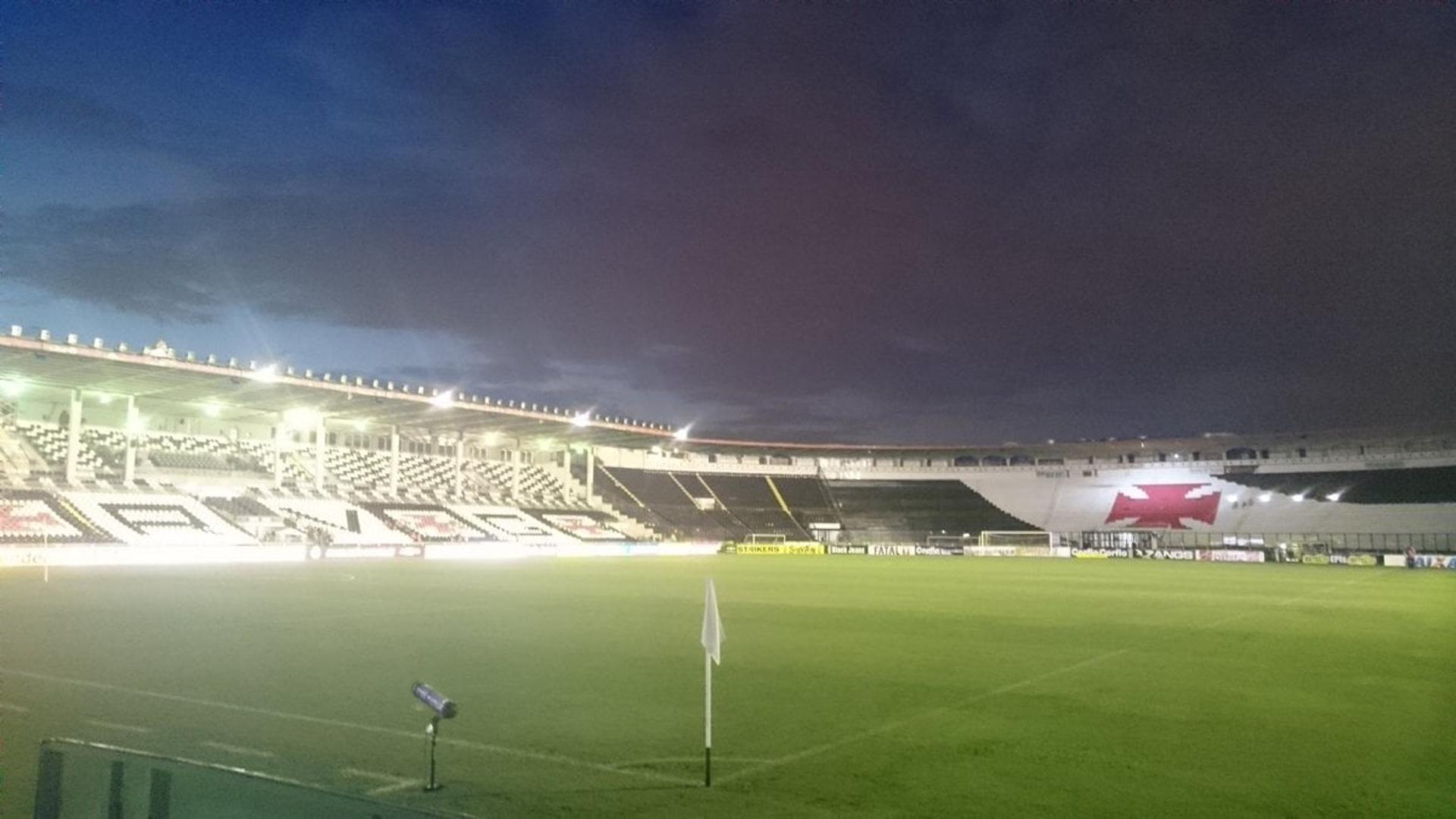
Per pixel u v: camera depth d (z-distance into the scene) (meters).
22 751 10.11
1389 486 87.00
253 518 60.12
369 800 5.23
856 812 8.29
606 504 92.88
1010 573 51.19
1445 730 11.63
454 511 74.81
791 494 110.00
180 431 65.25
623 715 12.27
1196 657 18.19
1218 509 93.56
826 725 11.77
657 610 27.11
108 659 16.58
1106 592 36.53
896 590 36.59
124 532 52.06
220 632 20.67
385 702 12.95
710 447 99.19
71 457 54.16
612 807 8.41
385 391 59.94
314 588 33.69
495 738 10.98
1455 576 50.75
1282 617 26.59
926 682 15.02
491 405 67.25
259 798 5.56
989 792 8.91
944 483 111.00
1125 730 11.59
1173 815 8.21
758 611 27.17
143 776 5.98
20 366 47.50
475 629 21.88
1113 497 100.94
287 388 54.94
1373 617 26.48
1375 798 8.75
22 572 41.22
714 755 10.28
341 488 70.31
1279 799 8.69
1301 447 92.00
